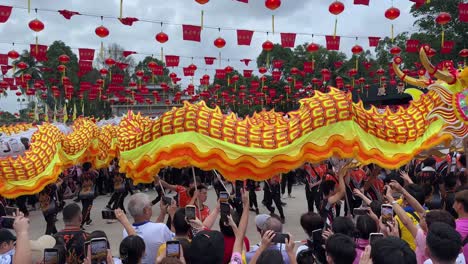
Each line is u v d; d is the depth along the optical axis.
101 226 11.25
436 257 2.91
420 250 3.79
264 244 3.39
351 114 6.91
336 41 10.17
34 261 3.75
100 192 17.31
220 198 4.88
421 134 7.39
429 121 7.47
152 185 18.48
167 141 6.91
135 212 4.55
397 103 28.61
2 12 7.64
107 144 14.69
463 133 7.22
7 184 8.95
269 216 4.75
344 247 2.97
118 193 12.05
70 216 4.72
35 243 3.88
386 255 2.63
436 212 3.75
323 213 6.44
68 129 16.17
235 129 7.04
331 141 6.79
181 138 6.88
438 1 23.69
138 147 7.17
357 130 6.95
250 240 9.28
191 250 3.00
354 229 4.04
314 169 10.95
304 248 4.16
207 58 13.80
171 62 13.09
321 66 37.09
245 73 18.50
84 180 10.65
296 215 12.12
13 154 9.63
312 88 34.50
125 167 7.34
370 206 5.23
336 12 8.18
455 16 23.41
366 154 6.91
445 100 7.29
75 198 16.02
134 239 3.49
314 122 6.87
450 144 7.79
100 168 15.77
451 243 2.86
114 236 10.06
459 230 3.83
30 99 39.38
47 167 9.62
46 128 10.46
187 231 4.42
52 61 32.84
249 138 6.96
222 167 6.79
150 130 7.08
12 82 19.14
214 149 6.82
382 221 4.12
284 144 6.86
